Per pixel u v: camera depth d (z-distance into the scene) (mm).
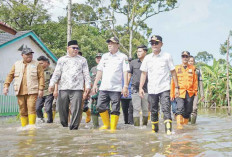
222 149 3082
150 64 5109
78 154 2957
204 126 6230
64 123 6004
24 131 5094
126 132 4961
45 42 29922
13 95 12398
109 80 5742
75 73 5723
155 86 5012
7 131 5086
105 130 5375
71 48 5781
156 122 5031
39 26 28812
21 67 5996
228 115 10727
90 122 7656
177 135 4383
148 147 3283
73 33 32875
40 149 3230
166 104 4871
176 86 5203
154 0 35969
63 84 5734
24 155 2922
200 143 3508
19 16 28391
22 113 6062
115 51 5875
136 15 36656
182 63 7031
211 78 21141
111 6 37062
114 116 5668
